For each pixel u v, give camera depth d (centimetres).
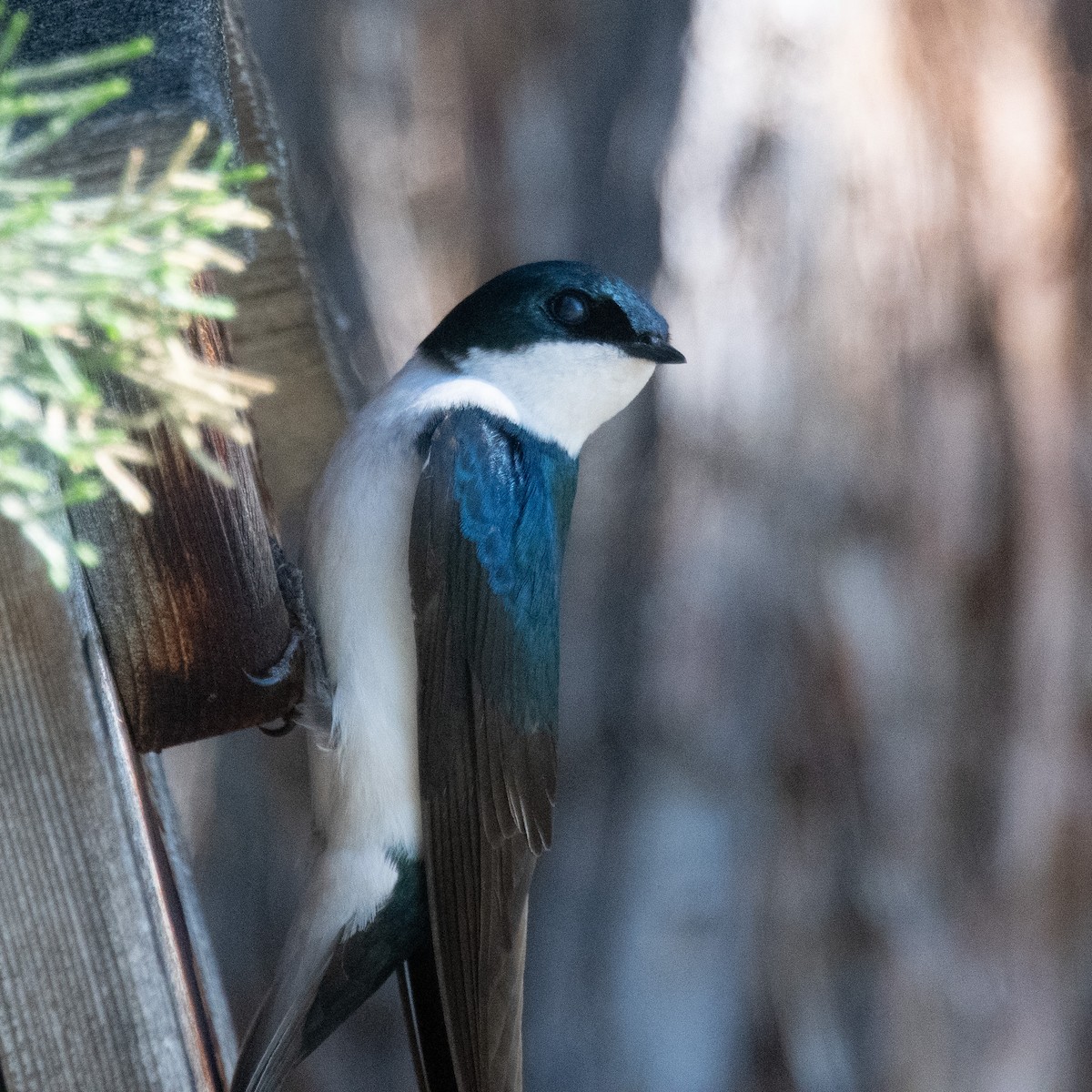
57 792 474
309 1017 639
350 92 1156
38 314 358
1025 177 1069
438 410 664
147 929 481
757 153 1055
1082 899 1096
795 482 1053
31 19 470
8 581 464
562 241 1113
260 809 1146
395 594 634
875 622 1064
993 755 1081
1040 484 1071
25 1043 477
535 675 660
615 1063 1070
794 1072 1077
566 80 1122
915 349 1059
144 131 435
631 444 1060
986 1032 1087
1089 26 1105
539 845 659
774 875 1076
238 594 527
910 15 1059
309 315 770
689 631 1057
